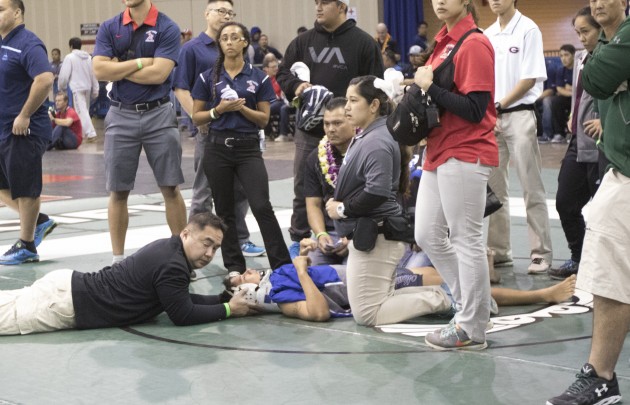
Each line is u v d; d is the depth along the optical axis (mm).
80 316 8672
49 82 11836
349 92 8547
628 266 6176
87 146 32531
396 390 6820
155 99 11078
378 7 34594
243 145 10617
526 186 11109
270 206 10547
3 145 12086
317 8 11211
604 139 6352
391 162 8383
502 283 10633
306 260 9250
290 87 11336
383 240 8664
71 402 6711
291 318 9148
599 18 7656
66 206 18266
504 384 6910
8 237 14664
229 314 9062
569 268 10742
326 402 6586
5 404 6699
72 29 41344
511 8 11234
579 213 10664
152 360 7719
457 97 7230
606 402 6359
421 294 8875
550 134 28750
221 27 10719
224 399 6699
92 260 12469
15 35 11945
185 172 23500
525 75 10945
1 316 8547
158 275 8711
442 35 7633
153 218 16359
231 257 10898
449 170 7430
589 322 8734
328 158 9750
